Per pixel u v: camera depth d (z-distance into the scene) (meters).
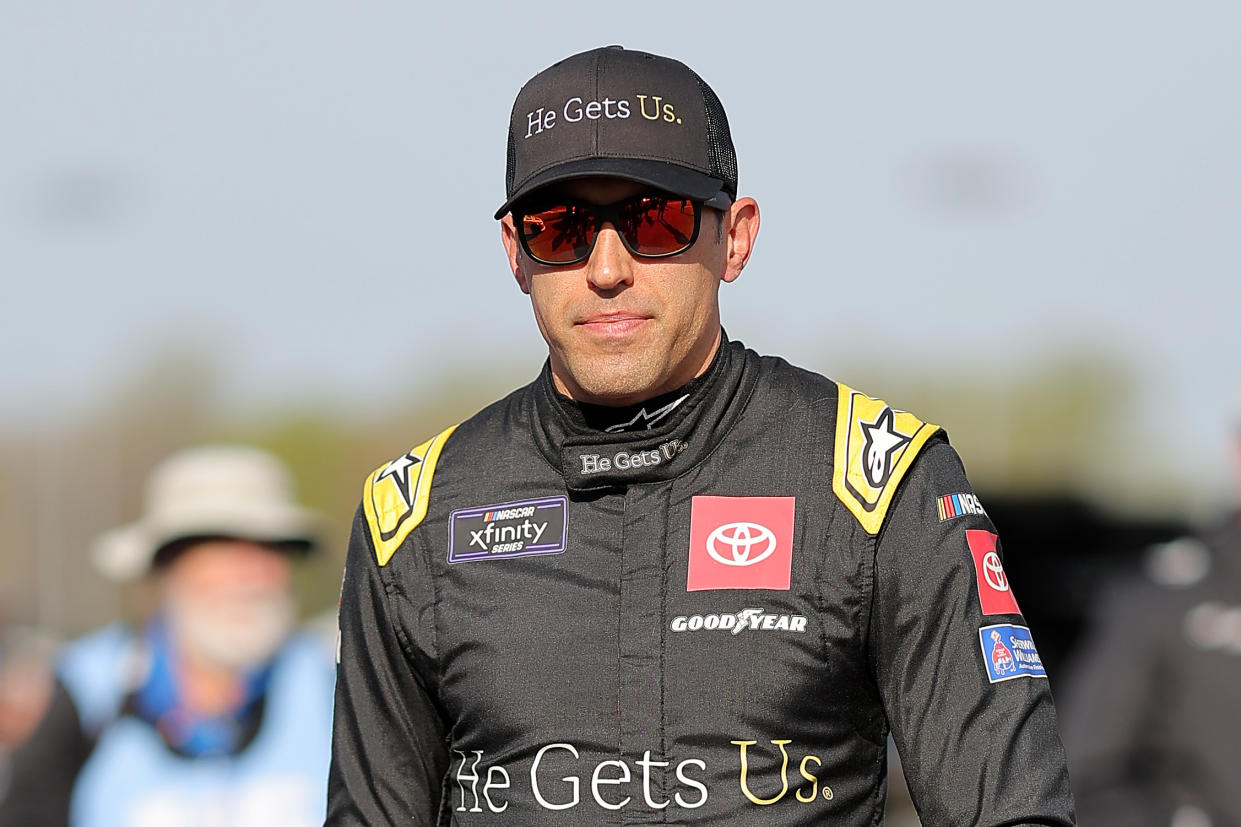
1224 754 13.27
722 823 7.07
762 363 7.91
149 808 12.96
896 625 7.18
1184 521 28.48
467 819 7.55
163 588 13.42
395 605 7.82
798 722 7.15
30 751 13.20
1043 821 6.86
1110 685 13.70
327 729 13.38
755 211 8.20
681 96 7.65
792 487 7.41
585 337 7.48
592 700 7.27
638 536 7.44
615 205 7.42
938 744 7.07
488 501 7.79
